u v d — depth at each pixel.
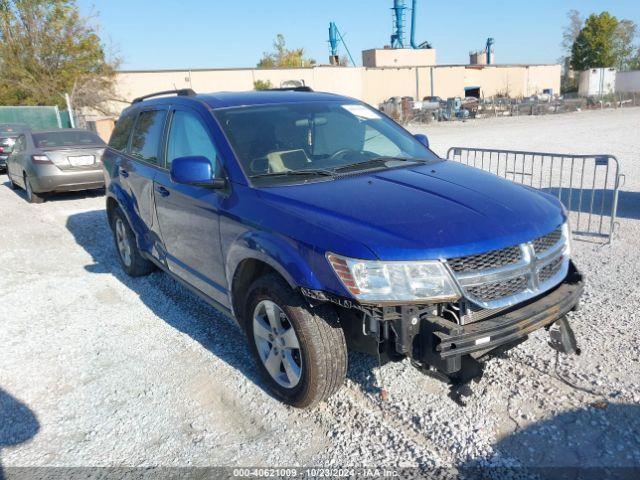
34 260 6.92
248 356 4.11
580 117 33.56
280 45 62.75
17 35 29.83
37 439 3.27
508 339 2.86
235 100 4.35
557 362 3.71
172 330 4.63
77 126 27.72
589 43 70.50
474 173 3.82
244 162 3.69
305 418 3.32
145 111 5.36
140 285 5.78
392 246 2.74
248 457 3.01
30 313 5.18
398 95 52.62
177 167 3.59
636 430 3.02
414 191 3.30
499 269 2.85
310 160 3.88
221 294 3.92
